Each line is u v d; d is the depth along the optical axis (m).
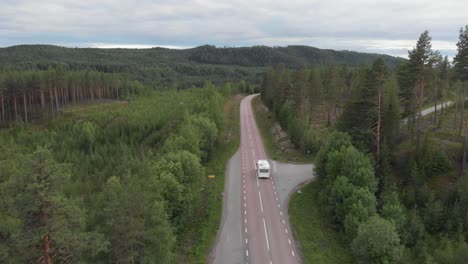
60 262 20.89
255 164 65.12
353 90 69.75
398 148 53.72
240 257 36.28
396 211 37.78
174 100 117.00
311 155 68.38
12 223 21.20
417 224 38.09
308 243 38.81
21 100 115.88
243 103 143.25
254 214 45.38
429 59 53.81
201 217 44.25
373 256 31.75
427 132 54.72
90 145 77.69
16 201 18.48
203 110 90.25
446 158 48.22
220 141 79.81
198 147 57.62
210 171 61.16
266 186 54.56
